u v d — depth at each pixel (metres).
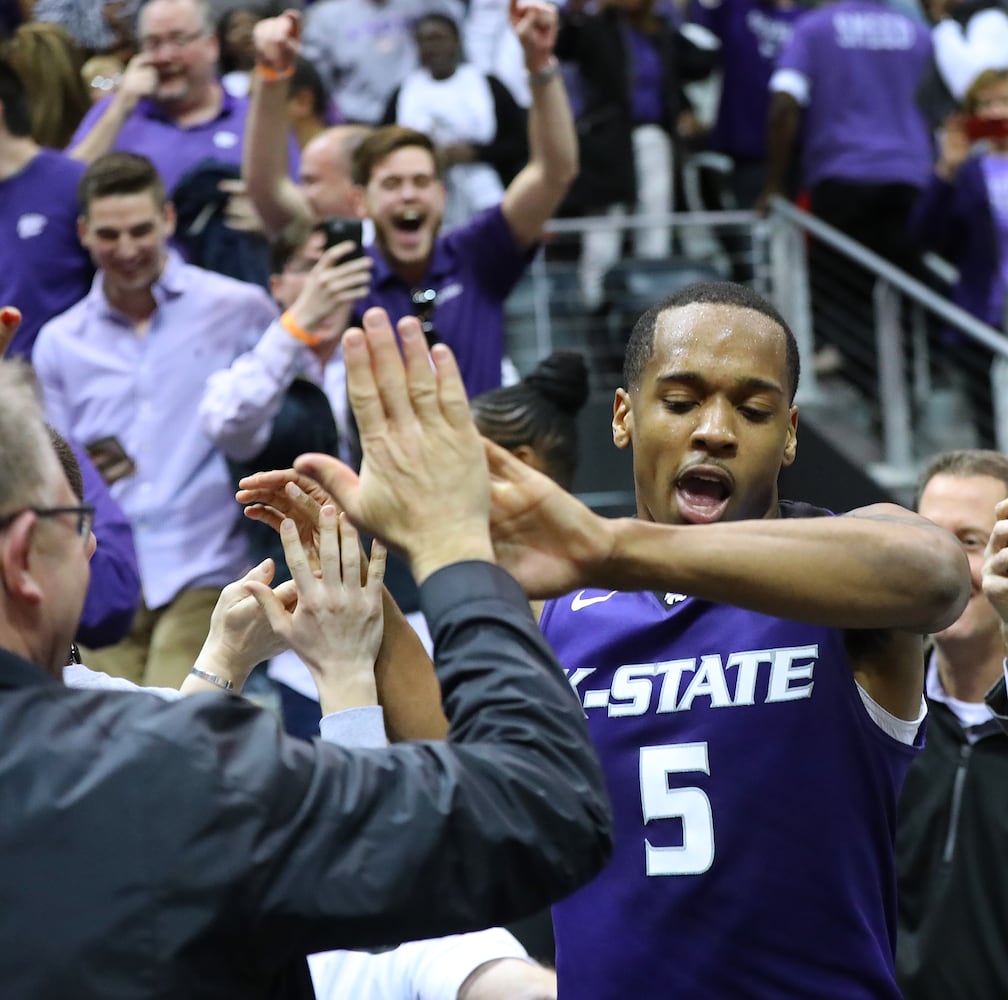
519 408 10.62
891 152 19.52
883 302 18.02
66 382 12.88
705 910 5.88
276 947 4.48
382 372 4.73
